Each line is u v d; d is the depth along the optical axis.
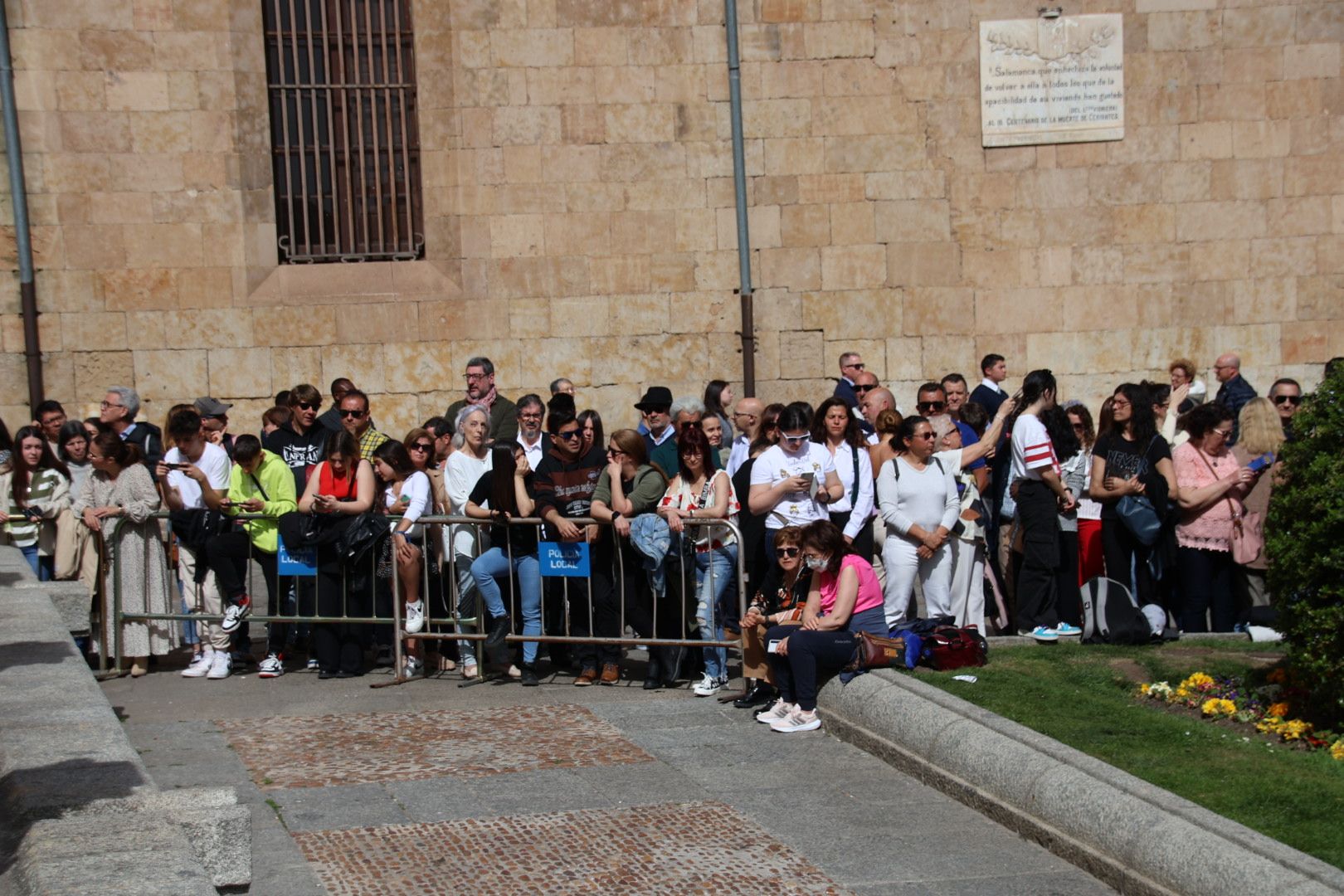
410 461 10.13
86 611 9.50
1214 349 15.28
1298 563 7.23
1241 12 15.09
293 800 6.96
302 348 14.45
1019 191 15.08
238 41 14.27
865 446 10.22
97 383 14.18
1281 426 9.84
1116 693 8.14
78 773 5.54
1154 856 5.48
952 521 9.30
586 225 14.72
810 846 6.26
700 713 8.71
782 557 8.39
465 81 14.52
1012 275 15.11
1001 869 5.96
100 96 14.06
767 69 14.79
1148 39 15.05
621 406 14.84
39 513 10.53
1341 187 15.25
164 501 10.46
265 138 14.36
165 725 8.52
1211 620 10.11
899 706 7.56
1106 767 6.31
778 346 14.97
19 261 13.95
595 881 5.86
